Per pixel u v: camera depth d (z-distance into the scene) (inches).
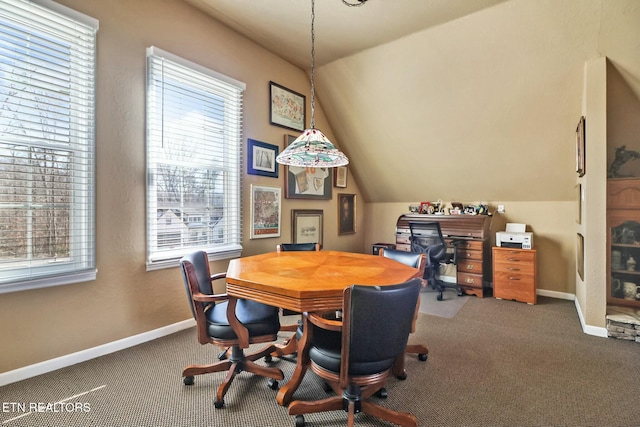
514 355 91.4
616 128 120.8
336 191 190.5
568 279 151.3
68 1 81.5
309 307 58.7
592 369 83.1
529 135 137.7
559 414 65.1
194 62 110.7
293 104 155.3
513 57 118.1
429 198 191.5
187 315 111.6
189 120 111.7
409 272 75.8
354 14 112.2
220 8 110.7
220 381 77.4
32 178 77.9
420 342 100.5
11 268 74.8
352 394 62.6
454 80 133.8
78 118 85.4
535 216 159.9
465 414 65.1
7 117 74.2
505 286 149.4
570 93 119.6
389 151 178.5
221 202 123.6
